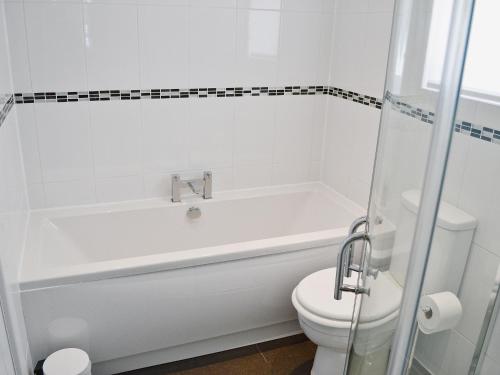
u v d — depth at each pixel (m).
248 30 2.65
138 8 2.41
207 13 2.54
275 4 2.65
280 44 2.74
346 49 2.71
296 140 2.98
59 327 1.99
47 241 2.36
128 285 2.02
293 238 2.29
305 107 2.93
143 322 2.11
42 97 2.38
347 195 2.87
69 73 2.39
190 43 2.56
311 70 2.86
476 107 0.92
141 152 2.65
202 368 2.26
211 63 2.63
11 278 1.73
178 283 2.10
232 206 2.86
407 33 0.86
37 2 2.24
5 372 1.53
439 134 0.66
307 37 2.78
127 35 2.43
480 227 0.95
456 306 0.90
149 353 2.25
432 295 0.85
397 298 0.82
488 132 0.95
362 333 1.09
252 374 2.22
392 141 0.92
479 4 0.76
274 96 2.83
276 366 2.28
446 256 0.86
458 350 0.94
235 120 2.79
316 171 3.07
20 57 2.29
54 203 2.56
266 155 2.94
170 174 2.75
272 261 2.24
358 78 2.63
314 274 2.18
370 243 1.07
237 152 2.87
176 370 2.24
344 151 2.84
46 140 2.45
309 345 2.43
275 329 2.46
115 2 2.37
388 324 0.86
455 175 0.86
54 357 1.89
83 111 2.47
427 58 0.74
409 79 0.83
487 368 0.99
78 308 1.99
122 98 2.52
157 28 2.48
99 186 2.62
